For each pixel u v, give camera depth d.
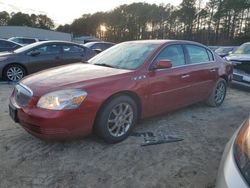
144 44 4.46
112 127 3.56
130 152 3.42
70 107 3.07
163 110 4.25
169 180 2.86
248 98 6.75
